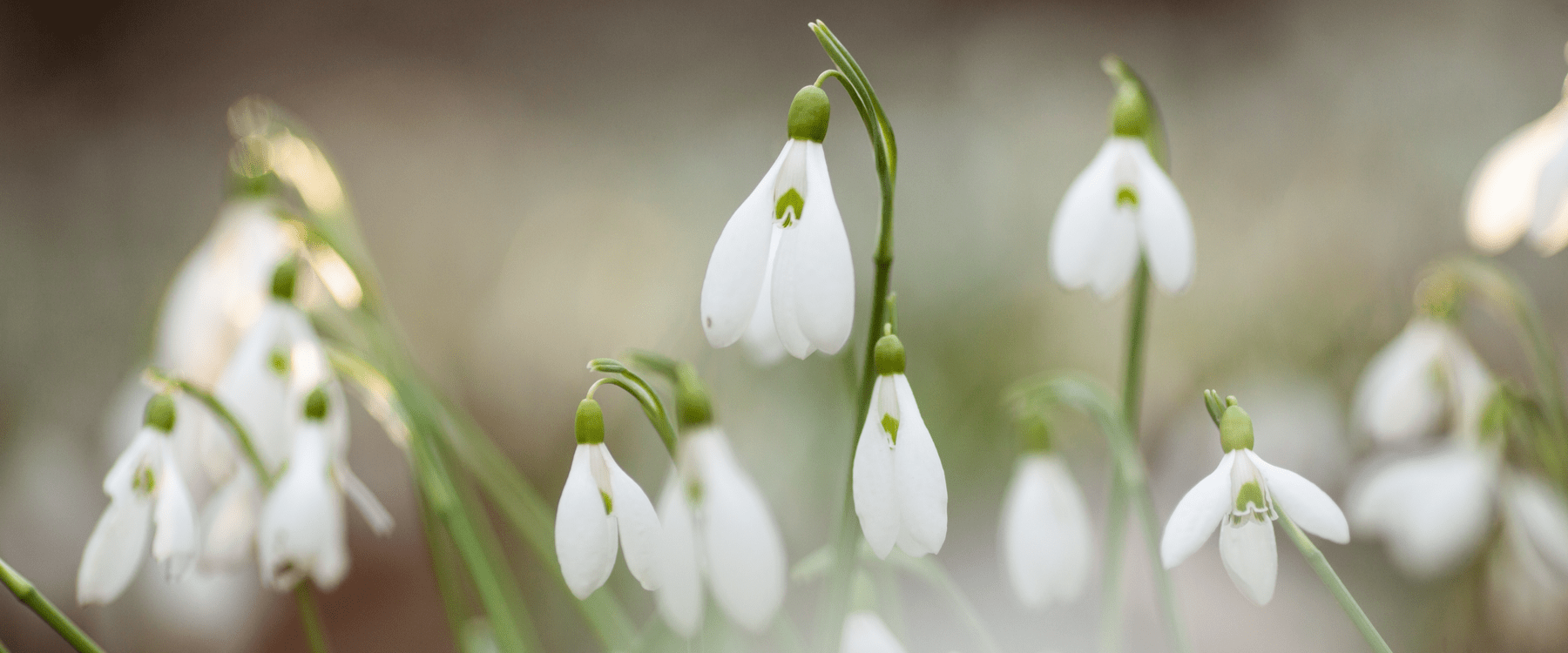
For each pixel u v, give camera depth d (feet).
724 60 8.42
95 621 3.52
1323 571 1.51
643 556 1.53
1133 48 6.91
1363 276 4.22
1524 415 1.90
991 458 3.25
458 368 4.68
